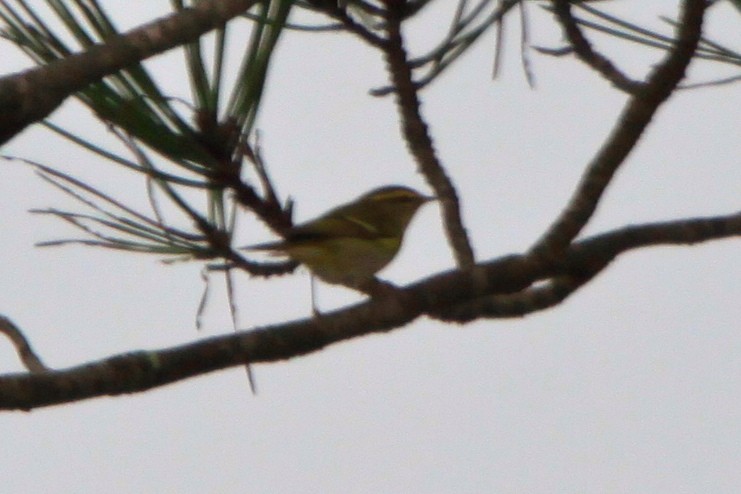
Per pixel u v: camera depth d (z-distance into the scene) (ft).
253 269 24.89
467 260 28.81
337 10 24.86
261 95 23.58
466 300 25.66
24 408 22.12
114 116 22.47
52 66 18.89
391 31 25.70
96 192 23.41
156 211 23.68
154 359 23.06
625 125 25.32
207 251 24.49
